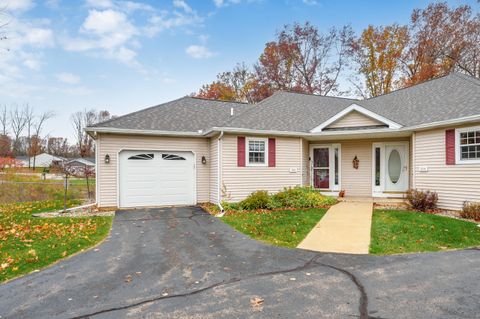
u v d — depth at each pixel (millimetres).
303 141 13688
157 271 5148
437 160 10625
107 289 4410
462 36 24719
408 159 13039
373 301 3918
